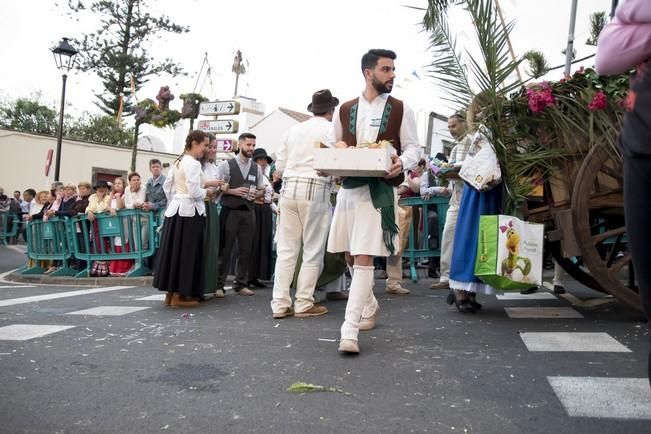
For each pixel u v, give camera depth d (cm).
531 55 670
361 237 376
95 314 568
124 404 285
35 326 496
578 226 448
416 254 861
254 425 254
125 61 3338
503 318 489
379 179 380
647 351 361
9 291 847
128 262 1001
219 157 1295
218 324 500
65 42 1872
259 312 572
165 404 284
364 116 405
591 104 436
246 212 720
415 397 286
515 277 448
